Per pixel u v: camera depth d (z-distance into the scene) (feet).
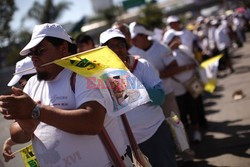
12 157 9.63
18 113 6.89
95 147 7.93
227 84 38.27
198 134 21.56
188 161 18.71
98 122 7.47
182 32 27.35
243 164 17.49
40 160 8.12
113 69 8.01
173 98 17.95
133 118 12.50
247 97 30.37
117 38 12.51
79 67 7.75
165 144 12.87
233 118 25.50
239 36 72.13
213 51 46.26
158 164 12.73
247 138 20.92
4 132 10.45
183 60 21.31
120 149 8.45
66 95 7.82
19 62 10.54
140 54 16.49
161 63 17.99
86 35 16.28
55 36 7.99
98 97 7.52
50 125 7.36
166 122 13.75
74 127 7.27
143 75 12.71
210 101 32.01
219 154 19.35
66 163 7.86
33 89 8.38
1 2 61.41
